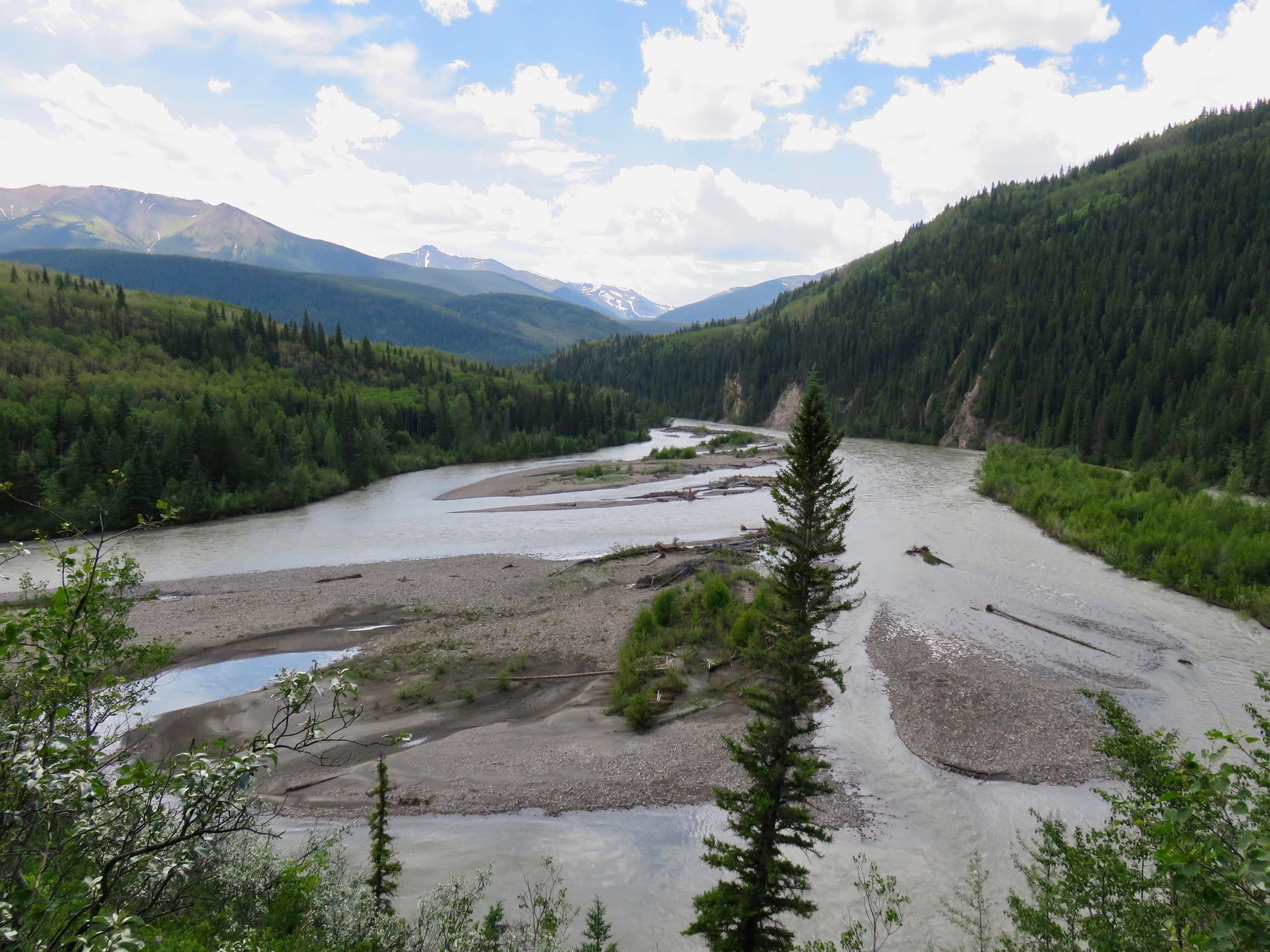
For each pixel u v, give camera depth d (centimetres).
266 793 2041
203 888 978
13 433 5800
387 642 3138
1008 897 1591
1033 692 2572
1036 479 6359
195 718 2417
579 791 2042
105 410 6531
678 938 1498
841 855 1745
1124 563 4081
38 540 670
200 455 6353
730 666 2775
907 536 4912
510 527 5650
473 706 2569
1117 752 1078
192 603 3703
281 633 3272
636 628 3064
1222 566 3700
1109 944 909
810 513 1622
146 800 496
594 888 1656
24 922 469
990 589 3756
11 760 464
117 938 426
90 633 705
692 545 4741
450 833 1862
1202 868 528
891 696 2575
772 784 1373
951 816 1903
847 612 3406
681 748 2236
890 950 1432
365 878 1262
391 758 2227
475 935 1089
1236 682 2652
